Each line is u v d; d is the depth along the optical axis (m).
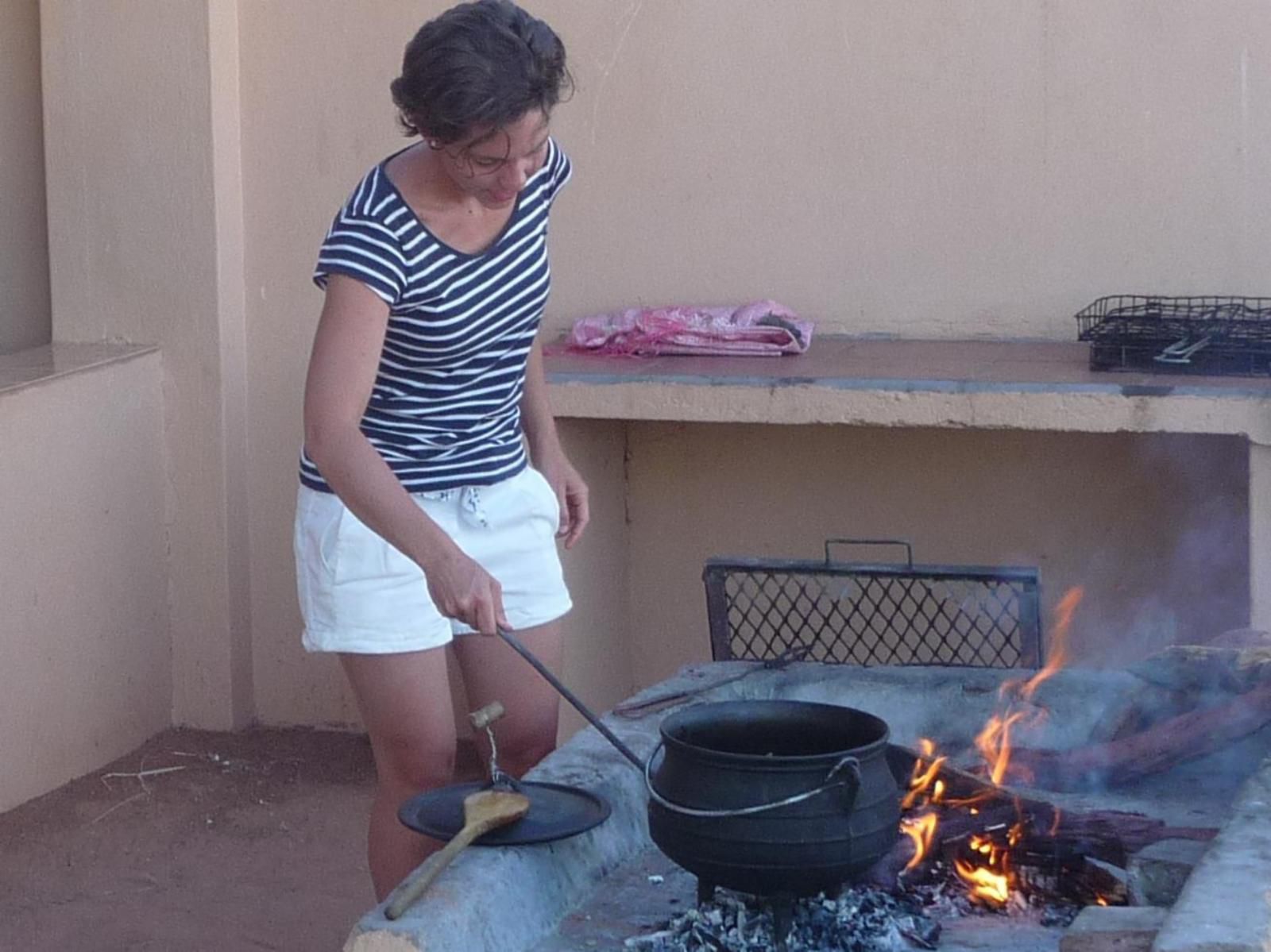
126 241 5.04
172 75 4.94
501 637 2.52
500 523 2.83
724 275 4.77
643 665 5.00
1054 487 4.60
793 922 2.29
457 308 2.61
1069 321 4.51
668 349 4.51
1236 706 2.86
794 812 2.17
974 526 4.68
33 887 4.18
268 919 4.01
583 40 4.77
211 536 5.11
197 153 4.95
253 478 5.18
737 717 2.52
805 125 4.64
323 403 2.48
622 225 4.82
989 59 4.48
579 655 4.60
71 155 5.05
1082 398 3.85
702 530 4.90
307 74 5.00
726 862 2.19
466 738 5.05
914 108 4.55
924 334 4.64
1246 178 4.33
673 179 4.77
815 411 4.07
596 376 4.21
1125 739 2.92
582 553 4.61
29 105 5.21
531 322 2.78
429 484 2.76
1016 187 4.50
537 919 2.34
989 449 4.64
